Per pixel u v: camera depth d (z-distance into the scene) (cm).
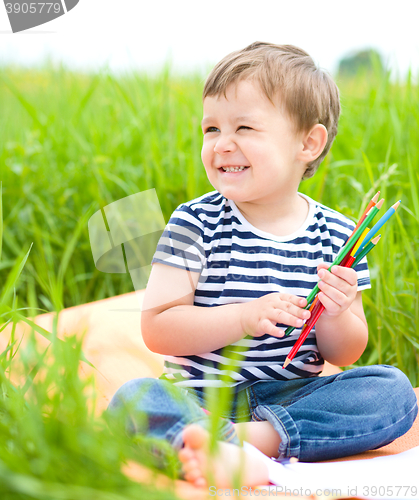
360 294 119
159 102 253
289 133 109
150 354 136
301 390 104
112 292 191
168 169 220
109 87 280
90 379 73
